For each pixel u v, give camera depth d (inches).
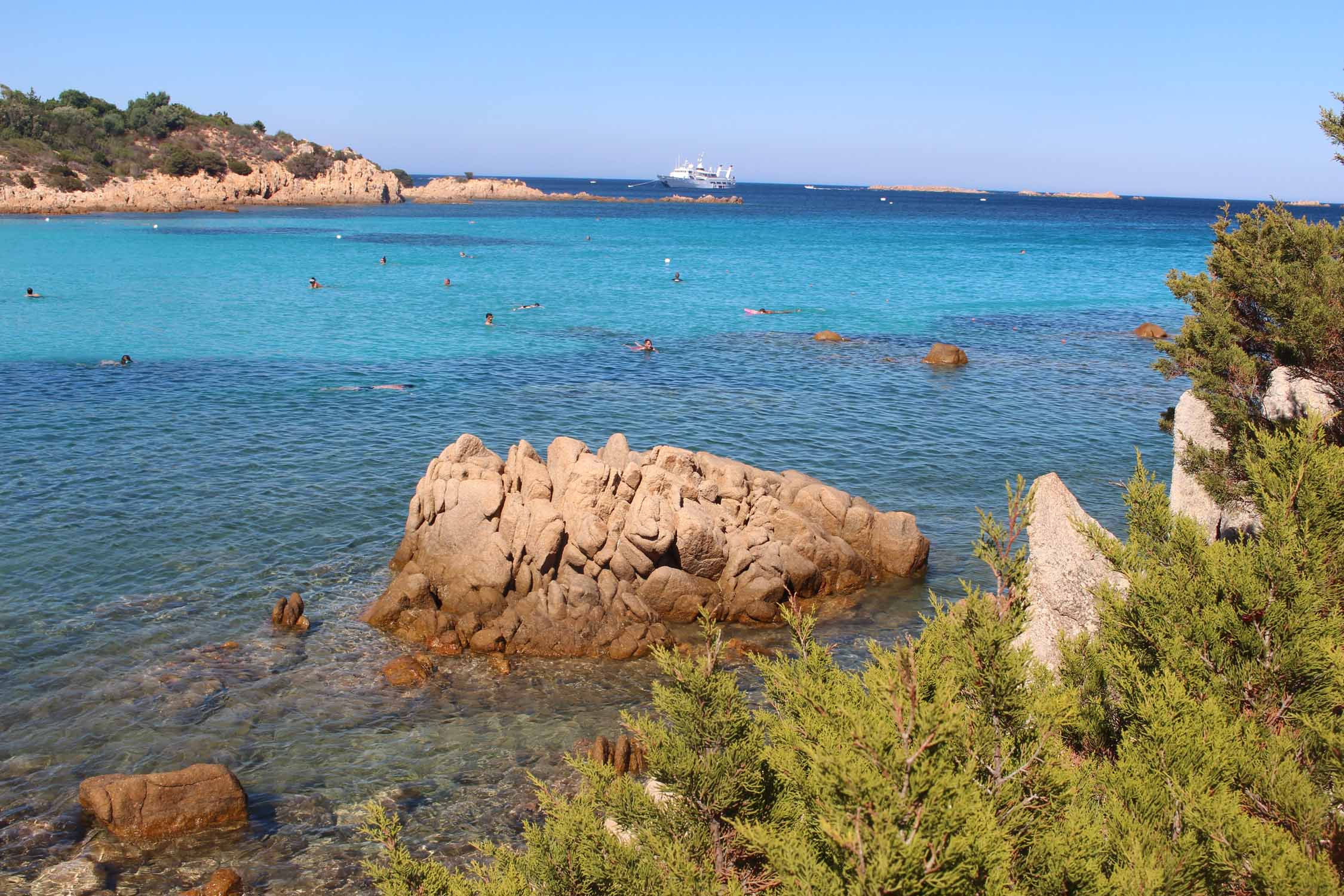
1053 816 327.0
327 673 848.3
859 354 2390.5
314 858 614.5
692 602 987.9
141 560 1047.6
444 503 1005.8
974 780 323.9
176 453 1427.2
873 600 1044.5
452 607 960.3
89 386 1825.8
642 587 983.6
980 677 357.7
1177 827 320.8
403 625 932.0
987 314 3142.2
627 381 2037.4
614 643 920.3
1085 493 1357.0
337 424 1627.7
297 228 6225.4
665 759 378.9
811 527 1074.1
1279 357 736.3
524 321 2815.0
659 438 1592.0
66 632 883.4
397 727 773.3
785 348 2465.6
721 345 2495.1
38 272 3565.5
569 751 744.3
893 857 266.5
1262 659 379.2
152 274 3634.4
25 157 7017.7
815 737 351.9
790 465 1470.2
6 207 6422.2
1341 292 711.1
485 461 1081.4
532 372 2114.9
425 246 5295.3
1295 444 436.5
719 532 1007.0
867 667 372.2
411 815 661.9
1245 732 356.8
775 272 4306.1
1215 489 713.6
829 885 287.1
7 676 806.5
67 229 5492.1
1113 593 442.3
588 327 2723.9
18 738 724.7
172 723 755.4
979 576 1103.6
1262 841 292.4
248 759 717.3
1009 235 7741.1
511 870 371.6
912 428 1688.0
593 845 366.3
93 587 978.1
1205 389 771.4
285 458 1425.9
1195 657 387.2
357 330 2586.1
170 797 634.8
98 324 2514.8
